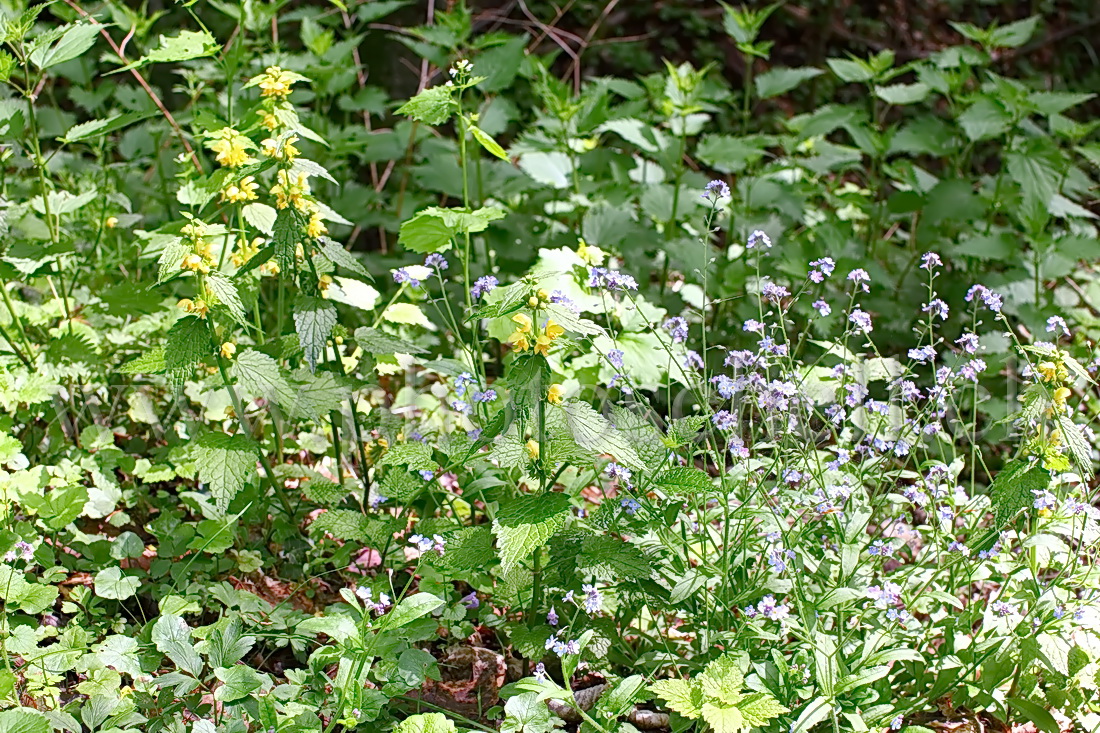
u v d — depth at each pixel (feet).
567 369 11.43
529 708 7.93
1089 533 8.92
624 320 12.12
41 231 13.69
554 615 9.04
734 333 15.49
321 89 16.84
